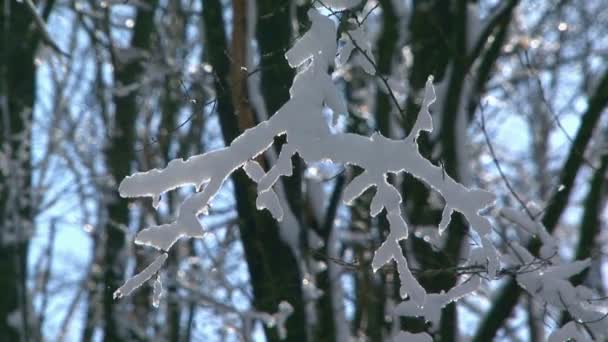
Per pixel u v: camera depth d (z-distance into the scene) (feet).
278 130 20.25
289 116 20.18
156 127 72.79
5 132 59.26
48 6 58.54
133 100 66.28
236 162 20.45
